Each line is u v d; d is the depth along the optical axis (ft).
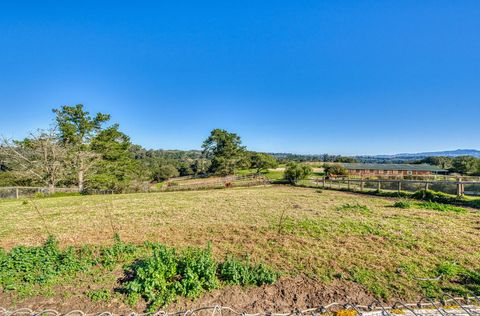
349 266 17.04
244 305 12.69
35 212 42.27
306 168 108.99
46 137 92.79
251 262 17.72
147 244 20.65
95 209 44.24
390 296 13.46
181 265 14.80
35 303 12.97
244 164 191.83
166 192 91.66
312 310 12.18
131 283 13.14
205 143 190.49
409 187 61.62
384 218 31.42
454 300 12.92
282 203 46.91
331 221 29.71
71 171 98.68
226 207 42.70
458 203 42.24
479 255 18.93
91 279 15.15
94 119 109.70
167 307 12.42
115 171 113.09
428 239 22.66
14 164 94.12
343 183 84.84
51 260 17.19
